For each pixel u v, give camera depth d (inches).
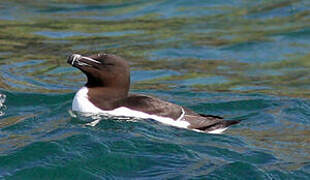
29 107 508.4
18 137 416.5
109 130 414.9
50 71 642.8
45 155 377.7
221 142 417.4
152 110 440.5
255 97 570.3
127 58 697.6
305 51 743.7
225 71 676.1
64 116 465.4
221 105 535.2
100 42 745.6
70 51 706.8
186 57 713.6
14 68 641.0
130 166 371.2
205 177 358.3
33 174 359.9
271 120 492.1
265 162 390.9
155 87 606.2
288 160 396.2
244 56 728.3
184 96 571.8
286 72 681.0
